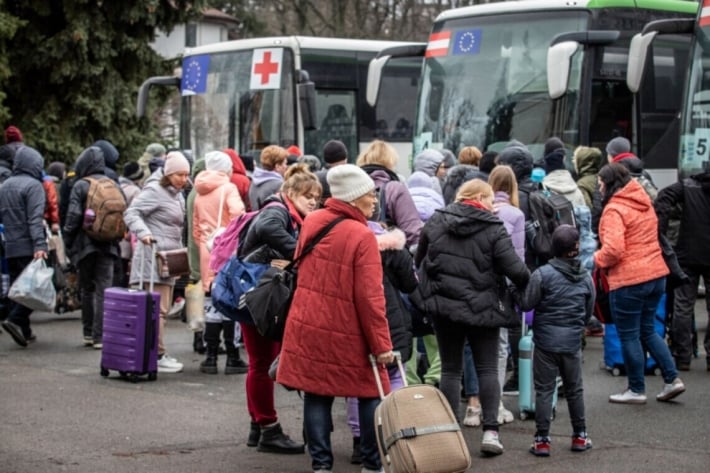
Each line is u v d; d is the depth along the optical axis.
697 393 11.23
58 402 10.49
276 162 12.05
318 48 22.06
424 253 8.93
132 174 15.09
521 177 10.97
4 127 27.56
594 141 17.62
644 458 8.84
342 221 7.62
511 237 9.87
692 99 16.19
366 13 41.53
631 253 10.49
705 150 15.98
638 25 18.31
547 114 17.81
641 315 10.73
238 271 8.63
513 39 18.30
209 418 9.97
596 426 9.88
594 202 13.43
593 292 9.05
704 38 16.12
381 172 9.59
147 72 29.31
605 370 12.39
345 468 8.52
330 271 7.57
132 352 11.41
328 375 7.57
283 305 7.89
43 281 13.33
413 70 23.75
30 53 27.69
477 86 18.53
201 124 22.11
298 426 9.82
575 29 17.86
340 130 22.44
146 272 12.11
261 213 8.70
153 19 28.30
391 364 8.21
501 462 8.70
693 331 13.14
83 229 13.30
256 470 8.36
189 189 14.55
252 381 8.81
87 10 27.58
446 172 12.98
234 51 21.84
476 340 8.87
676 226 15.99
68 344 14.03
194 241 12.24
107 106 28.27
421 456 7.11
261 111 21.42
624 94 18.11
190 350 13.70
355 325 7.56
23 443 8.98
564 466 8.60
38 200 13.69
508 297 8.84
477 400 9.90
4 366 12.41
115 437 9.23
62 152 28.02
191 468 8.38
